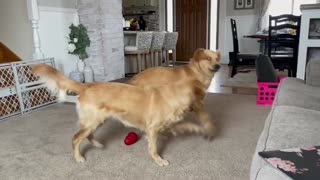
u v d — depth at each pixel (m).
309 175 0.74
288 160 0.83
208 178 1.59
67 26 4.10
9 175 1.67
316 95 1.67
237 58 5.36
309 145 0.96
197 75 2.28
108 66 4.36
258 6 6.88
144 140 2.15
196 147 2.00
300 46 2.98
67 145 2.09
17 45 3.85
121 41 4.66
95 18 4.06
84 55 4.01
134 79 2.36
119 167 1.74
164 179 1.59
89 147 2.04
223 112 2.84
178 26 8.10
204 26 7.77
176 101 1.67
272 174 0.78
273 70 3.11
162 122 1.72
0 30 3.93
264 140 1.03
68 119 2.71
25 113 2.95
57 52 3.98
